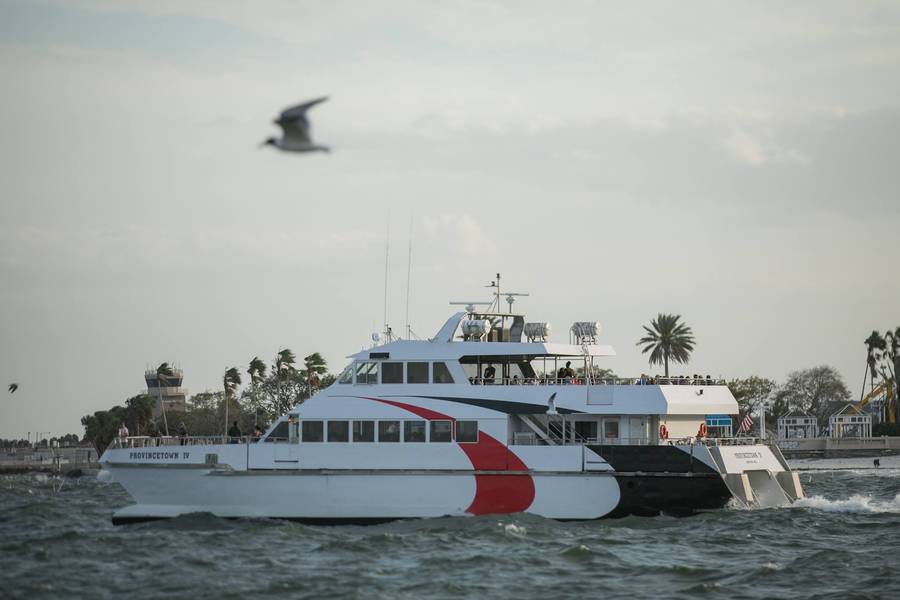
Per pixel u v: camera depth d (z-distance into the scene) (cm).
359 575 12425
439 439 15888
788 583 12188
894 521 16188
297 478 15975
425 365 16275
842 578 12394
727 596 11625
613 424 16088
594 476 15525
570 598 11512
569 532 15038
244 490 16125
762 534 15038
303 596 11531
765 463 16675
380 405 16025
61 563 13225
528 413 15875
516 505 15650
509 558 13300
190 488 16288
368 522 15788
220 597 11488
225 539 14712
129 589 11850
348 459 15950
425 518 15712
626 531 15150
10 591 11725
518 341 17700
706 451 15438
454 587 11831
